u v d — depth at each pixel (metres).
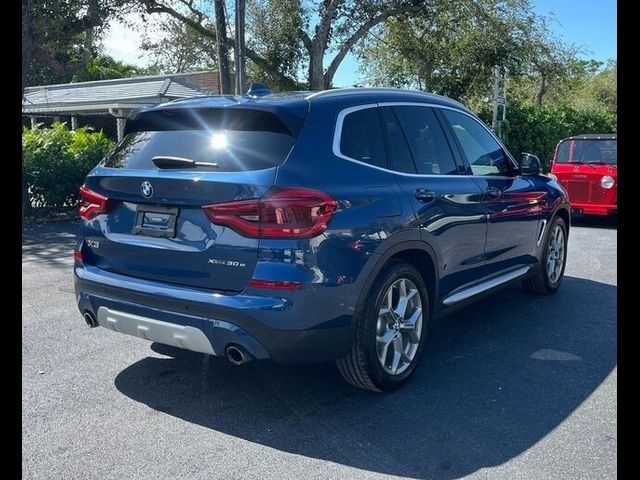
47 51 14.12
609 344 5.43
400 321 4.36
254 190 3.66
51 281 7.45
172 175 3.90
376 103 4.57
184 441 3.72
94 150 13.23
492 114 23.05
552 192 6.71
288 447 3.66
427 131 4.98
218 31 15.93
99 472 3.39
